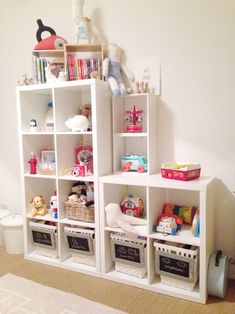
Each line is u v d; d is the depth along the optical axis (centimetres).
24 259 233
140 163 210
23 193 232
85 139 241
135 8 212
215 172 197
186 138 204
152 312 163
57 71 226
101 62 214
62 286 191
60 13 240
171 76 204
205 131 197
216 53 190
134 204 210
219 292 172
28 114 233
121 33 218
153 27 207
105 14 223
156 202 194
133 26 214
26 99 230
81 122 206
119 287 190
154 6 205
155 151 211
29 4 253
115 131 212
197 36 194
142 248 187
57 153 214
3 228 244
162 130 211
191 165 182
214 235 197
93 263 211
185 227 196
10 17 263
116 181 191
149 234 183
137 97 216
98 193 199
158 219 196
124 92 201
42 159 240
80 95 237
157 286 184
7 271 212
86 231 205
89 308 167
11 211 286
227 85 189
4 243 261
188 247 183
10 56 268
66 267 215
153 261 190
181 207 204
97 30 226
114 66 211
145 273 197
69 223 212
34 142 239
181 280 178
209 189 174
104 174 206
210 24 190
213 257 182
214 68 191
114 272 202
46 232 223
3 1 264
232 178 193
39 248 232
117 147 216
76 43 227
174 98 205
